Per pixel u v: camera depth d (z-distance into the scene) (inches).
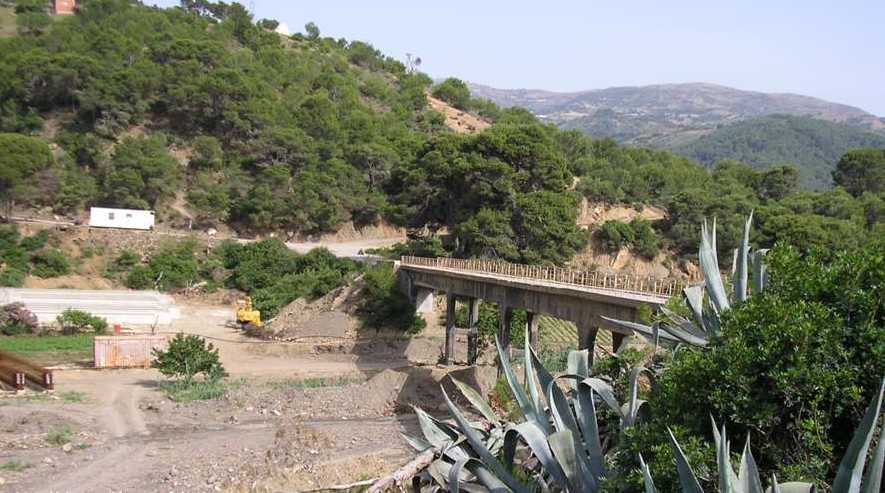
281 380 2049.7
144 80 4931.1
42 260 3580.2
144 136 4810.5
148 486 1034.7
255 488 986.1
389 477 567.2
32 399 1643.7
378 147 4899.1
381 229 4832.7
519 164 3243.1
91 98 4726.9
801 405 405.1
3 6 6806.1
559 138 5797.2
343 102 5821.9
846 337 418.3
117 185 4318.4
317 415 1520.7
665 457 398.0
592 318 1416.1
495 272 2198.6
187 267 3740.2
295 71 6146.7
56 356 2329.0
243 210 4552.2
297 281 3472.0
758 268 557.6
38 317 2849.4
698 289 589.6
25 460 1156.5
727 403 413.1
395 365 2352.4
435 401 1614.2
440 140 3363.7
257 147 4805.6
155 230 4234.7
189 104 4960.6
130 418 1488.7
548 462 453.7
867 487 287.3
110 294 3267.7
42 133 4709.6
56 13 6702.8
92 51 5231.3
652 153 6230.3
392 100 6648.6
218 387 1822.1
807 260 478.9
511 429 468.1
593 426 493.4
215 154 4746.6
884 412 395.9
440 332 2768.2
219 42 5812.0
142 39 5703.7
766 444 413.4
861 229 2780.5
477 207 3213.6
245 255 3762.3
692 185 4817.9
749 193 4375.0
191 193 4532.5
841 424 414.6
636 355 609.9
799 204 3476.9
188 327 2967.5
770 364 412.2
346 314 2844.5
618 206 4601.4
